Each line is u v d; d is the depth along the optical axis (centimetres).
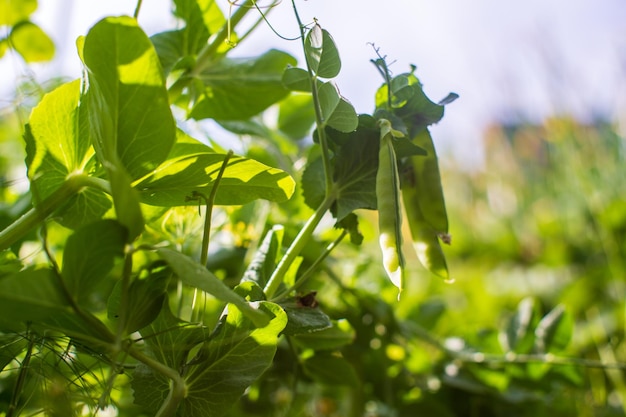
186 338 31
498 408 55
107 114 28
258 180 33
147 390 31
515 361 53
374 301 50
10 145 71
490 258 143
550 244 129
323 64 34
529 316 55
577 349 81
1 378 41
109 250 27
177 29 43
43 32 57
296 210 53
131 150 30
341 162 36
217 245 50
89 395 34
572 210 130
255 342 31
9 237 31
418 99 36
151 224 41
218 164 32
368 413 55
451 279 36
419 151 35
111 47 28
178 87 42
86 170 33
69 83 32
